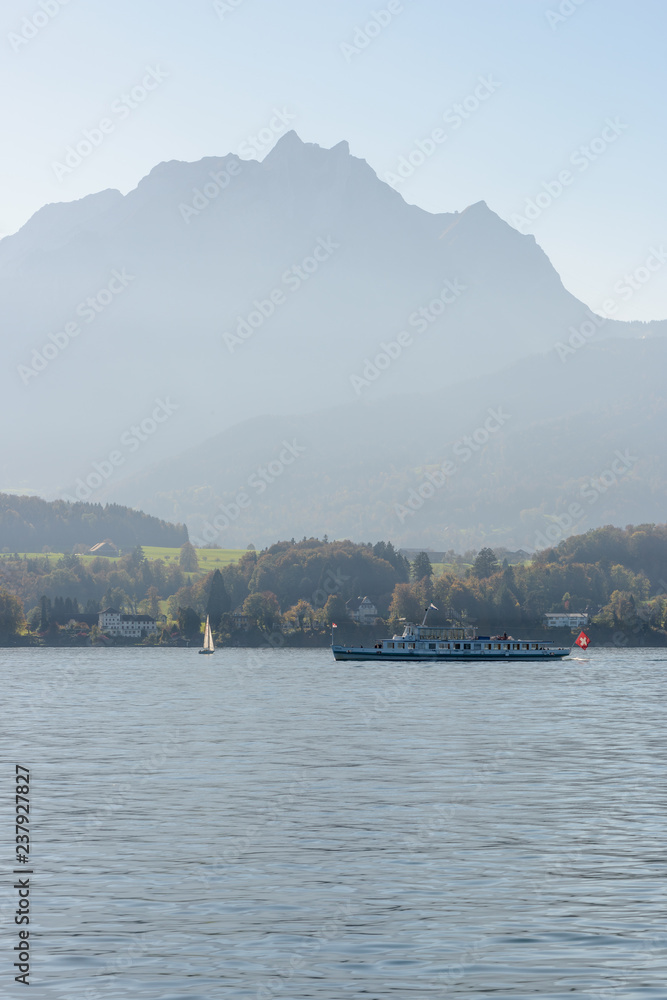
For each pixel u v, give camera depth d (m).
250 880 55.06
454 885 53.78
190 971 41.66
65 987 40.06
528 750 107.81
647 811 73.38
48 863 58.84
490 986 39.81
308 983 40.31
